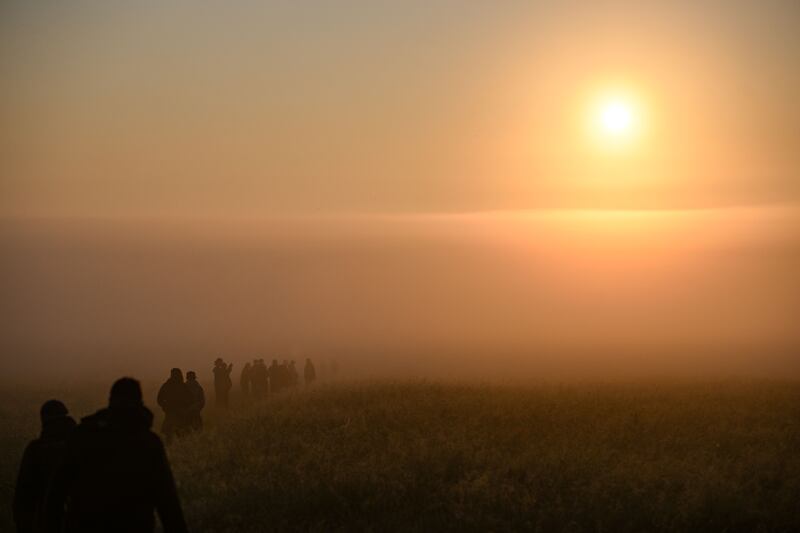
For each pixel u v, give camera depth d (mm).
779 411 23250
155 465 8117
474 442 17578
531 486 14078
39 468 10070
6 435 22781
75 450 8109
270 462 16391
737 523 12398
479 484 14055
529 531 12211
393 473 14977
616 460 16047
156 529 12789
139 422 8266
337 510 13484
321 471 15336
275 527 12773
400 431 19750
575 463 15414
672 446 17984
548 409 22828
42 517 8180
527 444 17750
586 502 13125
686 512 12484
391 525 12672
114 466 7988
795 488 13797
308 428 20688
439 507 13508
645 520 12508
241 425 21922
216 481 15070
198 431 22266
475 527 12367
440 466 15578
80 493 7965
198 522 12953
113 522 7883
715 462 15594
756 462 15664
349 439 18812
